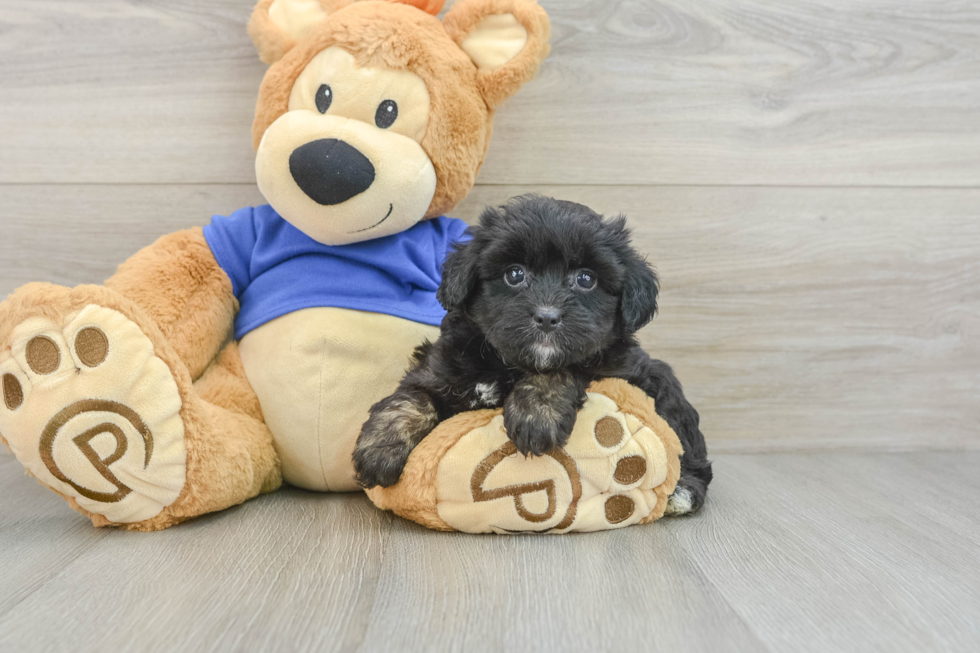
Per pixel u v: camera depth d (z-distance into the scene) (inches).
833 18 106.8
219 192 105.3
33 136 102.9
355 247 87.6
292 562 64.0
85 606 54.3
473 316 74.7
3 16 100.8
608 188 107.9
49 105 102.6
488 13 84.0
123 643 48.6
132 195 104.6
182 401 72.1
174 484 72.1
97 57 102.2
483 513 71.4
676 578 61.5
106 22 101.7
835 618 54.4
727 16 105.8
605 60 105.4
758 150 108.2
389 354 85.0
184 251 86.4
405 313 86.3
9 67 101.6
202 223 105.5
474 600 56.1
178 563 63.6
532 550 68.1
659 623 52.7
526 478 71.1
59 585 58.3
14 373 66.4
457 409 76.2
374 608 54.4
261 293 88.0
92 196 104.2
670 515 80.5
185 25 102.4
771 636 51.2
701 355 111.1
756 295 110.5
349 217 80.4
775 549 69.5
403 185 80.2
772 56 106.9
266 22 87.0
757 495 89.6
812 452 113.7
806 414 113.0
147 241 105.2
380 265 87.1
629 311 73.6
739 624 52.9
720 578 61.8
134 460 69.9
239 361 87.6
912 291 111.8
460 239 82.4
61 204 104.0
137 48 102.3
